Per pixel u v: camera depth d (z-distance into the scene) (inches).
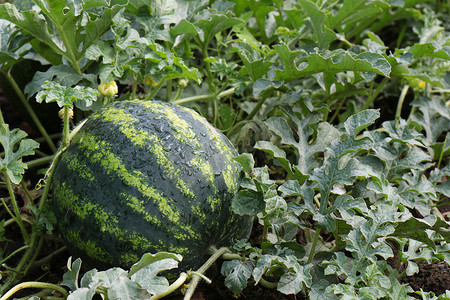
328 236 63.9
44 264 60.6
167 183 54.5
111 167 54.8
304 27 70.9
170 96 67.1
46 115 70.2
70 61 64.8
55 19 60.3
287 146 66.5
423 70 68.9
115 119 56.5
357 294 55.0
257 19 72.7
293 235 59.5
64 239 56.6
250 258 56.3
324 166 57.1
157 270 51.1
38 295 56.7
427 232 57.8
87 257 55.7
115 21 60.8
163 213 54.2
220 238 56.3
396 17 77.5
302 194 56.1
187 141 55.7
